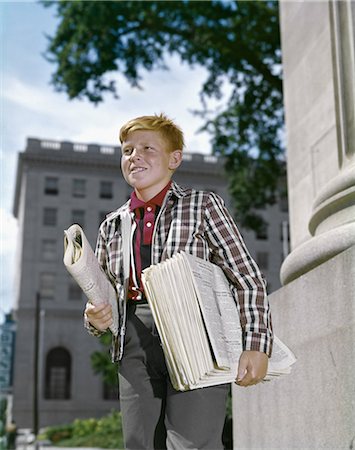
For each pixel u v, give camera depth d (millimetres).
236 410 4504
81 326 55125
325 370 3285
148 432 2295
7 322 39281
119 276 2412
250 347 2227
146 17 22625
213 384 2168
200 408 2219
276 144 22609
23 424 51438
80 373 53844
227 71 22688
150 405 2305
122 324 2365
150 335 2336
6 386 47469
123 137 2562
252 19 21984
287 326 3818
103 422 32312
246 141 22750
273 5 22156
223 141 22781
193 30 22812
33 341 54031
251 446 4164
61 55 23328
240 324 2293
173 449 2199
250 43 22438
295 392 3590
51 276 56344
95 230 58688
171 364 2146
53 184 58938
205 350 2121
